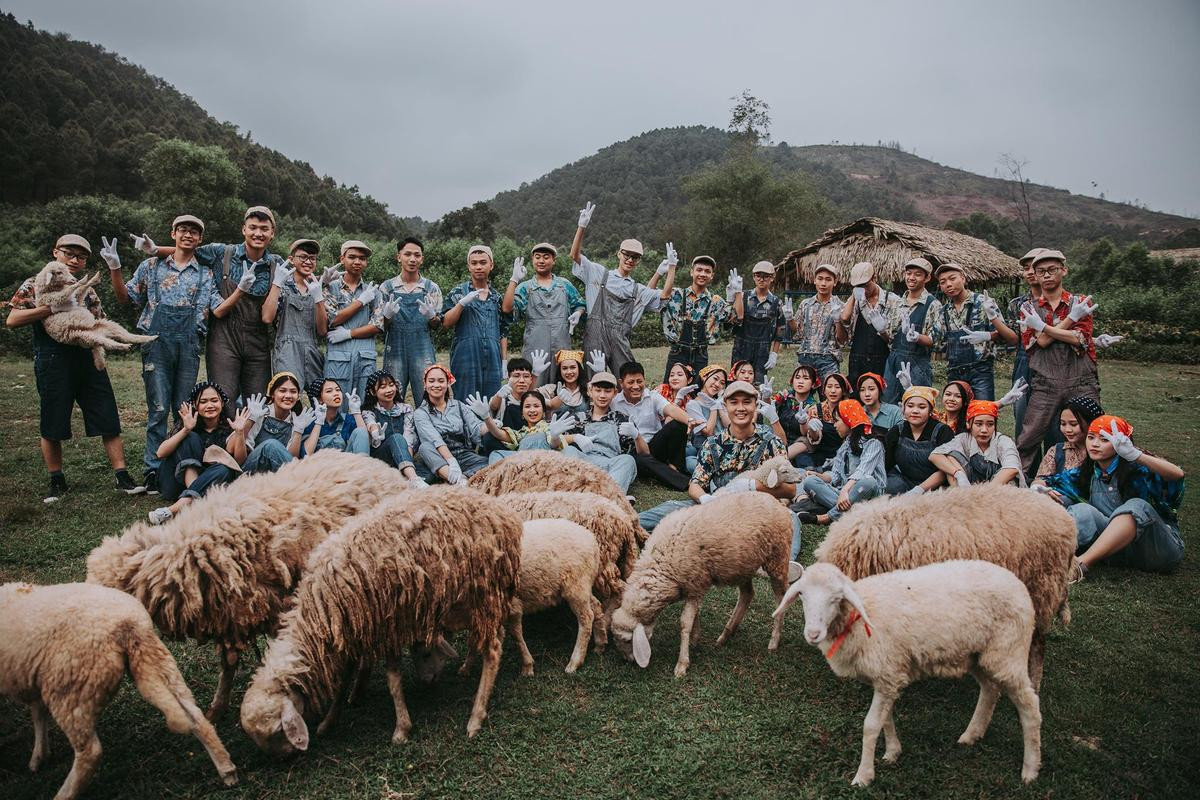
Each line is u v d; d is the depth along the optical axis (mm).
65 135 75625
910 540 4074
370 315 8305
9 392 12438
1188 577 5559
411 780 3355
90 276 7160
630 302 9320
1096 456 5629
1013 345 8062
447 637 4848
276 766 3443
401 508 3615
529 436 7293
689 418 7820
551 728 3736
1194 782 3287
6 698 3959
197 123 111750
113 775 3383
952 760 3439
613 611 4805
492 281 29188
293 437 6535
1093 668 4301
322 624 3400
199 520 3752
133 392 12883
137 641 3174
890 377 8266
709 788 3287
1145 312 28547
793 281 24125
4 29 109000
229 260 7605
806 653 4547
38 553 5723
